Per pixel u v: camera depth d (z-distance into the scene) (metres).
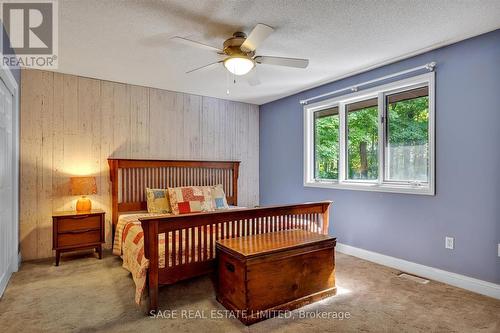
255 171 5.32
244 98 4.86
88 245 3.36
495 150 2.49
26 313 2.17
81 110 3.71
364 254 3.51
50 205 3.51
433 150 2.87
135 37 2.59
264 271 2.12
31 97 3.40
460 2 2.06
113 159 3.73
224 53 2.48
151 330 1.96
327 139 4.18
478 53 2.58
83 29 2.44
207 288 2.65
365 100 3.65
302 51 2.92
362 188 3.54
